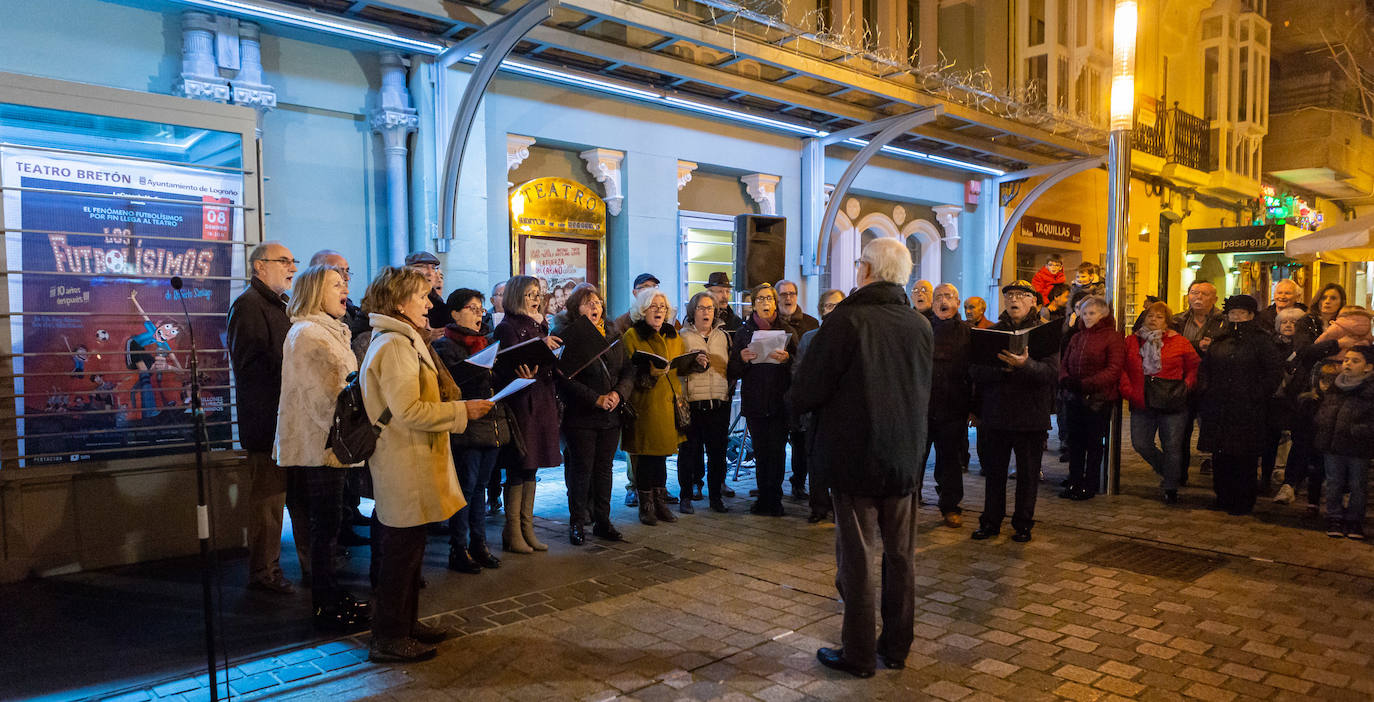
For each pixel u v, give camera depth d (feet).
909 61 40.09
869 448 11.07
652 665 11.74
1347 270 86.99
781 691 10.93
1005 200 47.57
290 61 23.70
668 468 28.37
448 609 13.98
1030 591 15.12
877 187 41.96
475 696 10.73
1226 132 64.85
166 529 16.85
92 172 16.26
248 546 16.66
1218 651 12.32
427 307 11.89
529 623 13.34
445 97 25.45
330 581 13.15
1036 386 18.11
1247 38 66.13
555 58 26.78
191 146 17.39
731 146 35.24
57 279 15.98
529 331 16.92
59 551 15.76
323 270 13.65
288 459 13.05
